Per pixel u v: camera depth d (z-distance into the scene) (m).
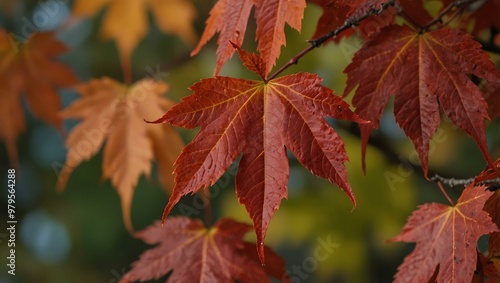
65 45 1.05
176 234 0.89
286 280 0.87
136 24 1.18
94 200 1.87
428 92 0.76
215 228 0.88
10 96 1.05
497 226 0.75
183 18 1.22
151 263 0.88
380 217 1.33
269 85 0.75
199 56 1.33
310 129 0.73
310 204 1.35
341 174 0.73
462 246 0.75
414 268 0.76
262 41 0.75
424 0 0.80
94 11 1.15
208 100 0.74
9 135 1.06
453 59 0.76
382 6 0.74
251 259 0.87
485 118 0.75
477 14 0.82
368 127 0.76
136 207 1.88
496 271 0.75
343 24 0.77
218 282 0.86
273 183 0.73
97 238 1.88
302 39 1.21
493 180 0.75
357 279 1.42
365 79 0.77
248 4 0.76
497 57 0.88
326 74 1.22
